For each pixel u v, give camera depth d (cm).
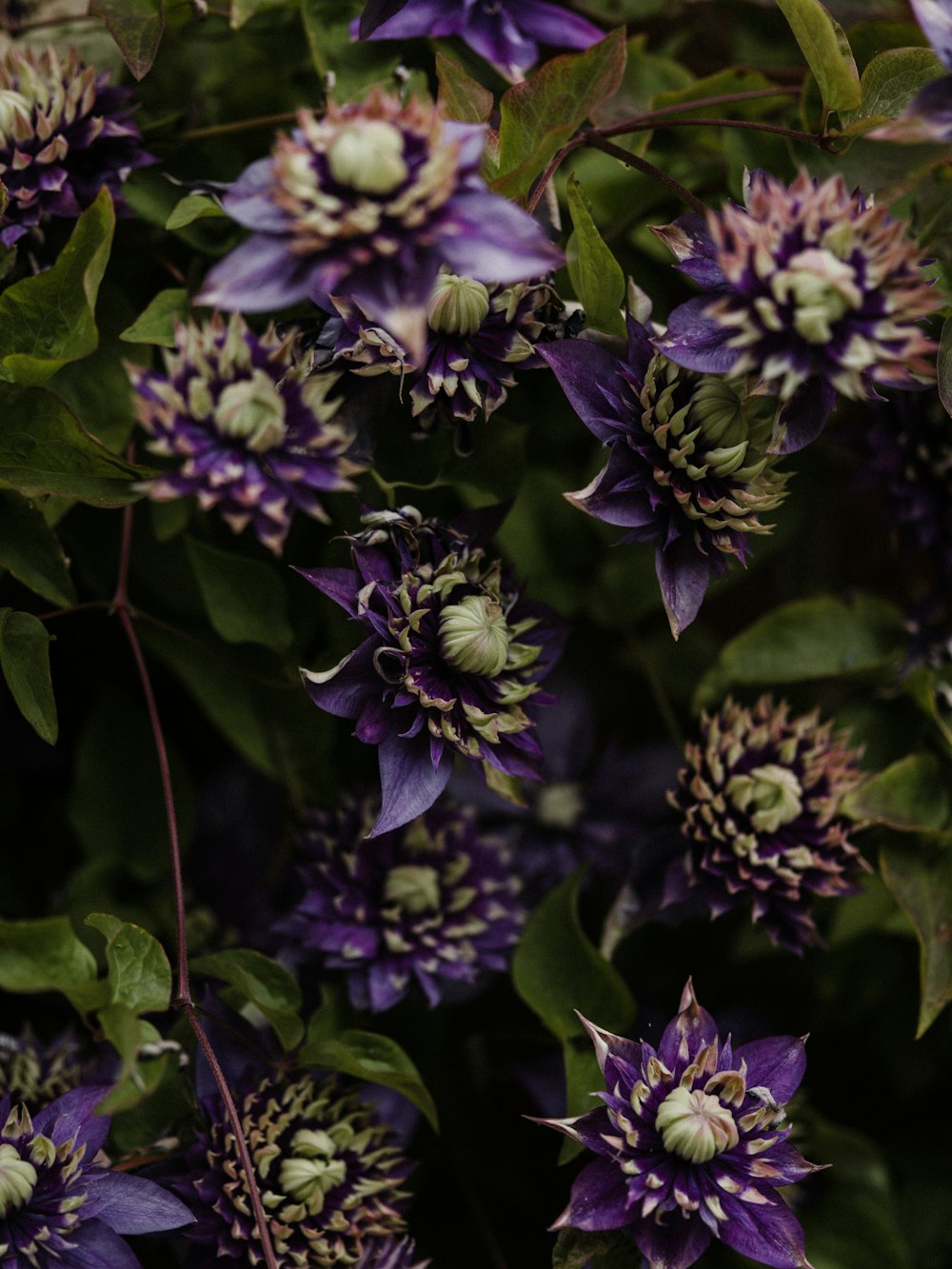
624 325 114
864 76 115
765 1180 110
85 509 126
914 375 108
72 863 135
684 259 111
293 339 108
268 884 132
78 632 132
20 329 114
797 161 117
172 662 127
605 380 112
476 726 111
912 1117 138
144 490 105
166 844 131
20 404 113
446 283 110
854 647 130
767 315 103
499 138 112
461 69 112
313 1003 123
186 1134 117
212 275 102
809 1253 129
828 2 129
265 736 127
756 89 123
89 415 119
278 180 101
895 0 130
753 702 130
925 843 124
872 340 103
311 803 128
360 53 123
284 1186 114
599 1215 109
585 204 112
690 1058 112
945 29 104
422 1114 128
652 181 128
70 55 118
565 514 130
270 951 128
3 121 115
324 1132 116
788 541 135
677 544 112
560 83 111
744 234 104
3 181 115
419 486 117
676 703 137
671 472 111
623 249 130
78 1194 110
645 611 133
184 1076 118
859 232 104
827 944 124
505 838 133
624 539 111
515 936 125
